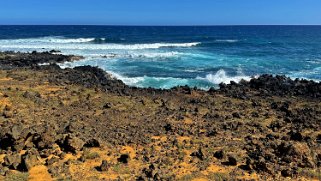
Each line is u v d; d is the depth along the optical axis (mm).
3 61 44906
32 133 17844
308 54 67875
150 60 54219
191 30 185625
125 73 43062
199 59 57125
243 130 21938
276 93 32562
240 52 69812
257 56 63438
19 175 14766
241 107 27672
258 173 16000
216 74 43281
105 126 21531
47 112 23641
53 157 16391
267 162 16828
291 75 44750
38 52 56312
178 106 27391
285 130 22375
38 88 30094
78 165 16094
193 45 83438
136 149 18250
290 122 24109
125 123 22453
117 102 27188
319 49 78688
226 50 73500
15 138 17344
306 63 55156
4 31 139625
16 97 26062
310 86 33469
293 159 17109
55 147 17516
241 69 48094
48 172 15234
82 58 53312
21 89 28703
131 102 27609
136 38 106812
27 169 15312
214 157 17531
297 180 15469
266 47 82688
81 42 83062
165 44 81812
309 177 15805
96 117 23312
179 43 86125
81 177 14914
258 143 19469
